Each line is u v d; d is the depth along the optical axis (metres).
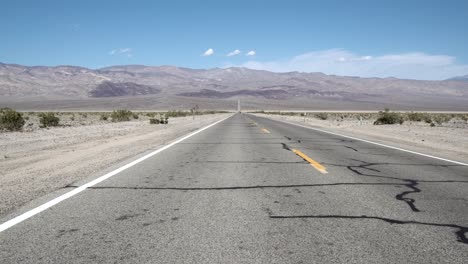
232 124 32.59
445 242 3.84
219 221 4.52
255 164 9.12
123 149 12.34
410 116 45.41
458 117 63.75
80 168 8.41
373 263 3.34
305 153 11.41
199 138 17.05
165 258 3.44
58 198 5.63
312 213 4.86
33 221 4.51
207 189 6.28
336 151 12.03
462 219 4.61
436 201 5.50
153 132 21.23
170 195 5.84
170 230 4.19
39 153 11.22
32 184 6.67
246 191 6.14
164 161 9.59
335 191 6.15
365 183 6.82
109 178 7.23
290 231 4.16
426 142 15.94
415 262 3.36
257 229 4.23
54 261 3.37
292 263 3.34
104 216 4.71
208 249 3.65
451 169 8.50
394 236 4.01
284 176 7.50
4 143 14.22
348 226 4.34
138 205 5.24
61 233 4.09
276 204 5.31
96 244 3.78
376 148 13.05
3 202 5.41
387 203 5.38
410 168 8.62
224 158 10.20
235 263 3.34
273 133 20.64
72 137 17.45
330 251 3.60
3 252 3.57
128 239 3.91
